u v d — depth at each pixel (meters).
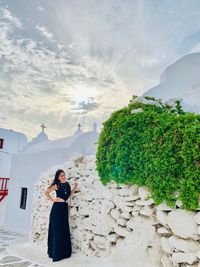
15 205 11.16
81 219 5.93
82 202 6.00
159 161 3.86
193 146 3.46
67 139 10.63
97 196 5.54
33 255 6.09
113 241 4.89
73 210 6.19
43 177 8.05
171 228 3.72
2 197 14.13
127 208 4.67
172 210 3.76
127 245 4.50
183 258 3.49
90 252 5.42
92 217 5.55
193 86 7.64
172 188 3.71
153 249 4.05
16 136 19.06
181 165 3.61
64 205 5.78
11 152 18.33
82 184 6.20
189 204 3.43
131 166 4.48
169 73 9.55
